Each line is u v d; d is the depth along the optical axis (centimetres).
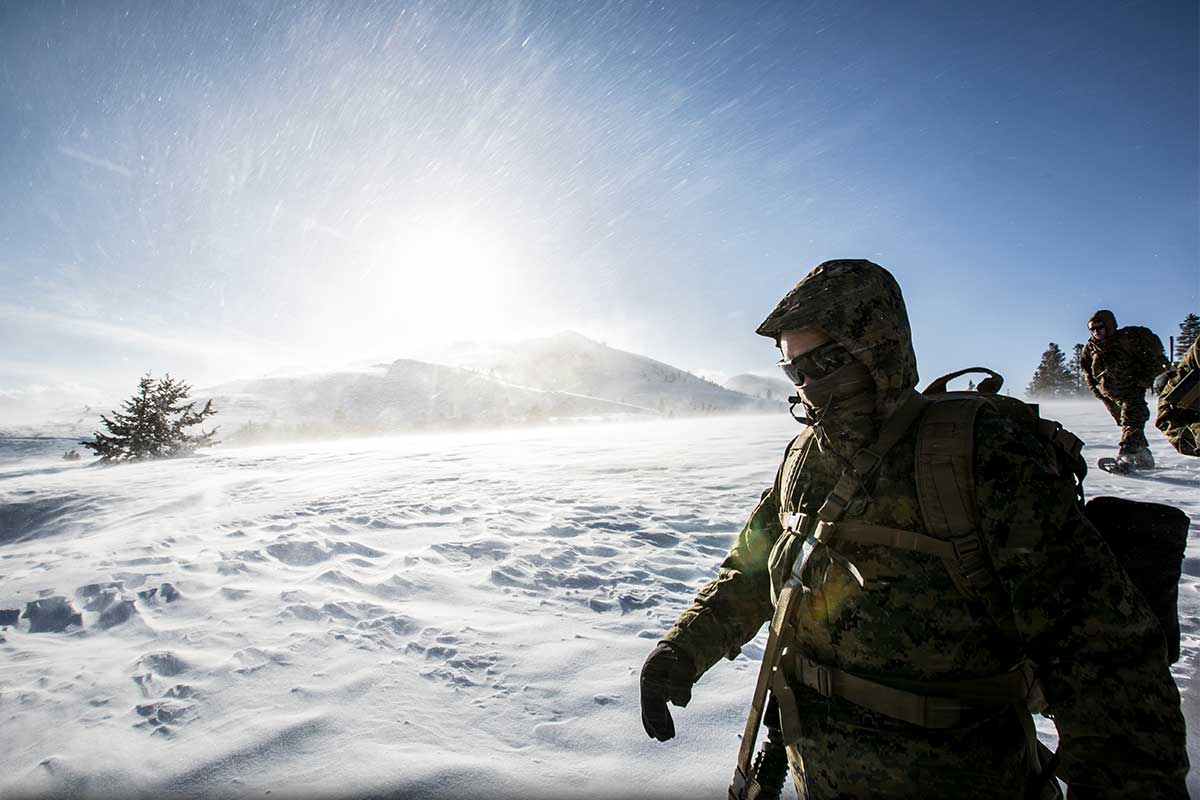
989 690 112
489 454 1568
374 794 204
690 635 143
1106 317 708
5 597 455
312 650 331
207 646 346
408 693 279
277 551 550
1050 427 113
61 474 1534
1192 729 218
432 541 580
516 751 230
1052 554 102
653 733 134
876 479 116
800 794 129
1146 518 114
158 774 223
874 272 122
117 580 476
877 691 113
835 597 119
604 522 651
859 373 119
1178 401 363
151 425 3017
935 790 109
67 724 265
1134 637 97
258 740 240
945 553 109
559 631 360
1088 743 96
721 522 650
